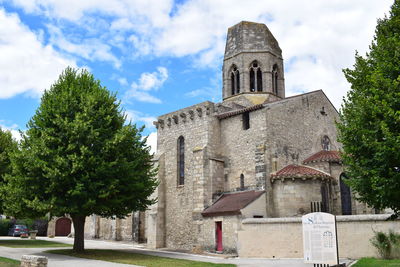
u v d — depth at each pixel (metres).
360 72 17.59
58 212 24.52
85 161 24.56
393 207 16.31
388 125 15.09
